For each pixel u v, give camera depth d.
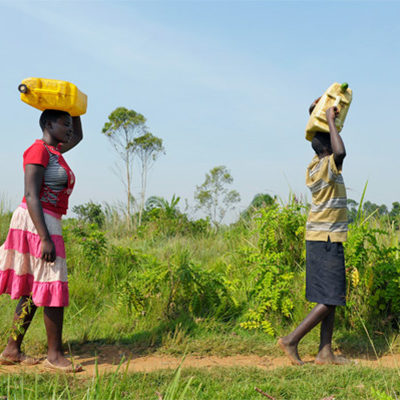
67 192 3.56
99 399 2.25
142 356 3.85
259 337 4.37
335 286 3.56
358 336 4.29
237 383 2.99
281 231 5.53
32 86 3.48
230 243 8.07
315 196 3.71
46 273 3.39
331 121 3.58
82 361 3.67
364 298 4.52
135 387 2.80
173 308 4.91
